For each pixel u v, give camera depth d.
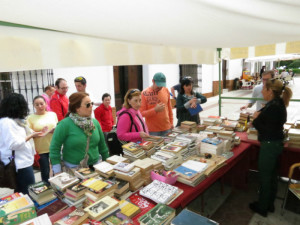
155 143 2.33
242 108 3.99
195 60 3.25
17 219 1.30
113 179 1.75
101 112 4.00
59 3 1.05
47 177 3.10
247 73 17.58
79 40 1.75
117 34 1.84
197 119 3.59
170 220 1.38
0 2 0.98
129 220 1.35
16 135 2.14
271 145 2.31
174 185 1.86
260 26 1.81
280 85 2.24
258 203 2.71
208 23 1.66
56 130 1.95
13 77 4.73
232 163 2.44
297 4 1.25
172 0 1.13
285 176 3.21
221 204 2.94
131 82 8.65
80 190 1.49
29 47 1.42
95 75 6.22
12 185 2.21
